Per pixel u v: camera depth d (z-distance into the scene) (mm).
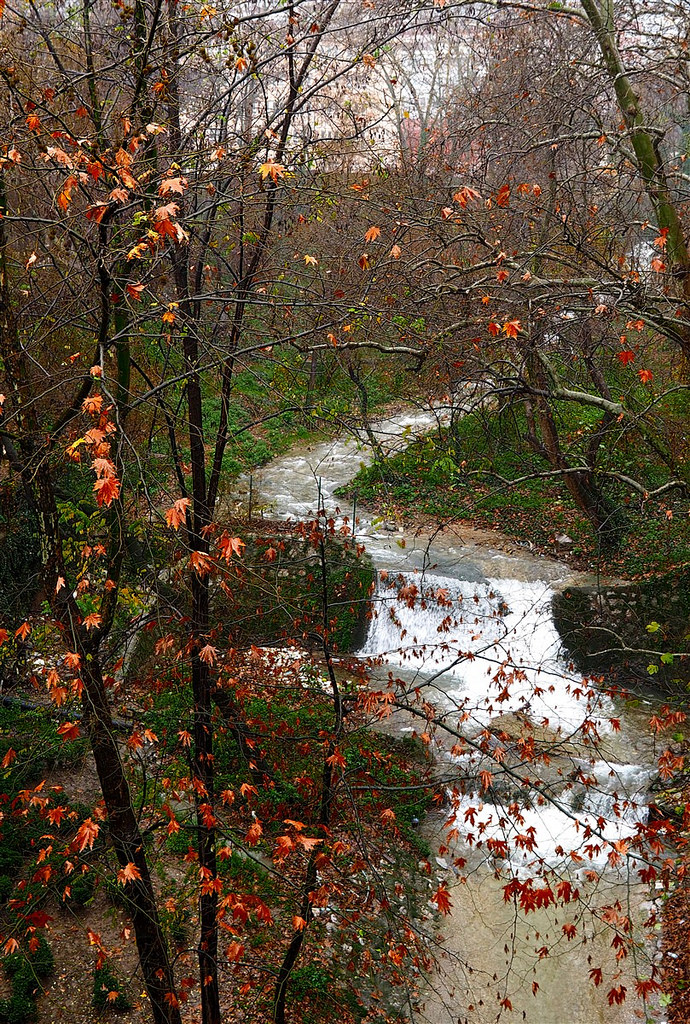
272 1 8805
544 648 17734
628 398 14516
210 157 6570
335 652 13008
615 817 13406
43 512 6434
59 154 5012
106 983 9570
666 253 10984
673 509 17438
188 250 7777
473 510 21500
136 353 9805
